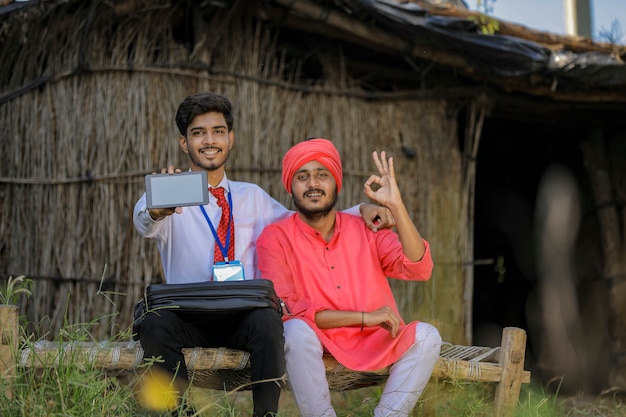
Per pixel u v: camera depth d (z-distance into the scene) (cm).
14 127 607
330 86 642
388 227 400
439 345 366
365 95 650
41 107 603
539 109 709
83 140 587
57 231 586
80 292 575
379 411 357
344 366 360
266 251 386
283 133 615
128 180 579
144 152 580
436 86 673
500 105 706
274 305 347
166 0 588
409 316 632
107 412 330
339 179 387
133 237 576
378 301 384
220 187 404
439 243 649
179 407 330
